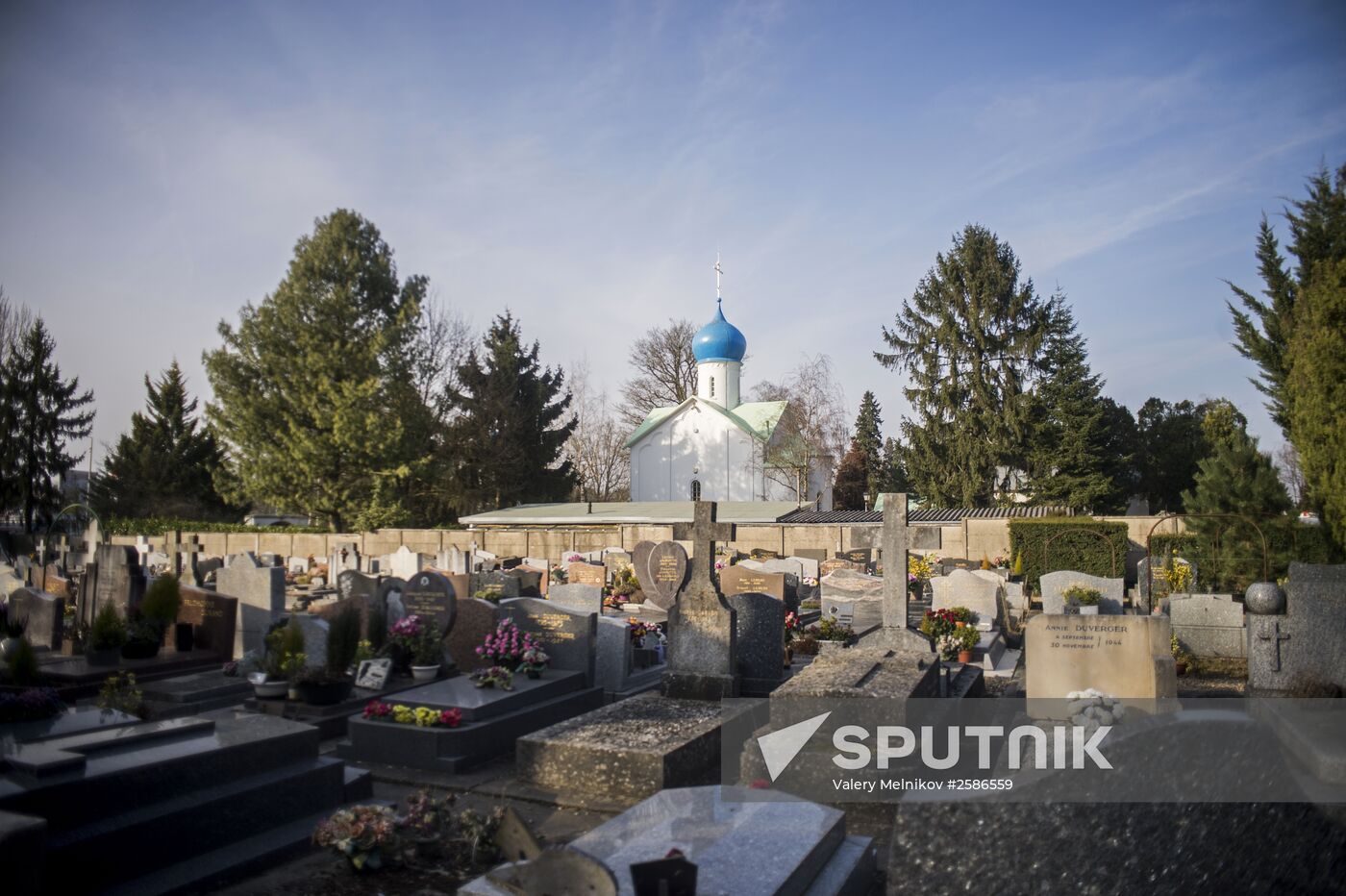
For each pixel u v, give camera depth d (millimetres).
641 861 5074
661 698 11594
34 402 46719
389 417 47906
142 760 6801
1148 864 5184
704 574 11742
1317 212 28969
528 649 12336
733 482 57875
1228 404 48656
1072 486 48500
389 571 31188
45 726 7680
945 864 5273
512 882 5117
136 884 6371
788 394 57000
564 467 64250
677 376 66688
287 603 25141
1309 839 5438
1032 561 31453
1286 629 12312
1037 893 5160
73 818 6266
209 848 6965
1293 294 30797
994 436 50562
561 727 9961
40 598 15680
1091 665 10148
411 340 51469
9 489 45938
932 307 54312
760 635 12516
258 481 46594
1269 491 24234
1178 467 57375
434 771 9891
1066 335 52688
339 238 49594
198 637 15156
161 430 59062
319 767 7996
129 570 15891
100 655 13711
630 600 23359
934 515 40469
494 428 58781
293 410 47906
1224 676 16625
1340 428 22375
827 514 42562
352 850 6945
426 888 6770
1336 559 22656
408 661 13266
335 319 48531
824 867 6078
